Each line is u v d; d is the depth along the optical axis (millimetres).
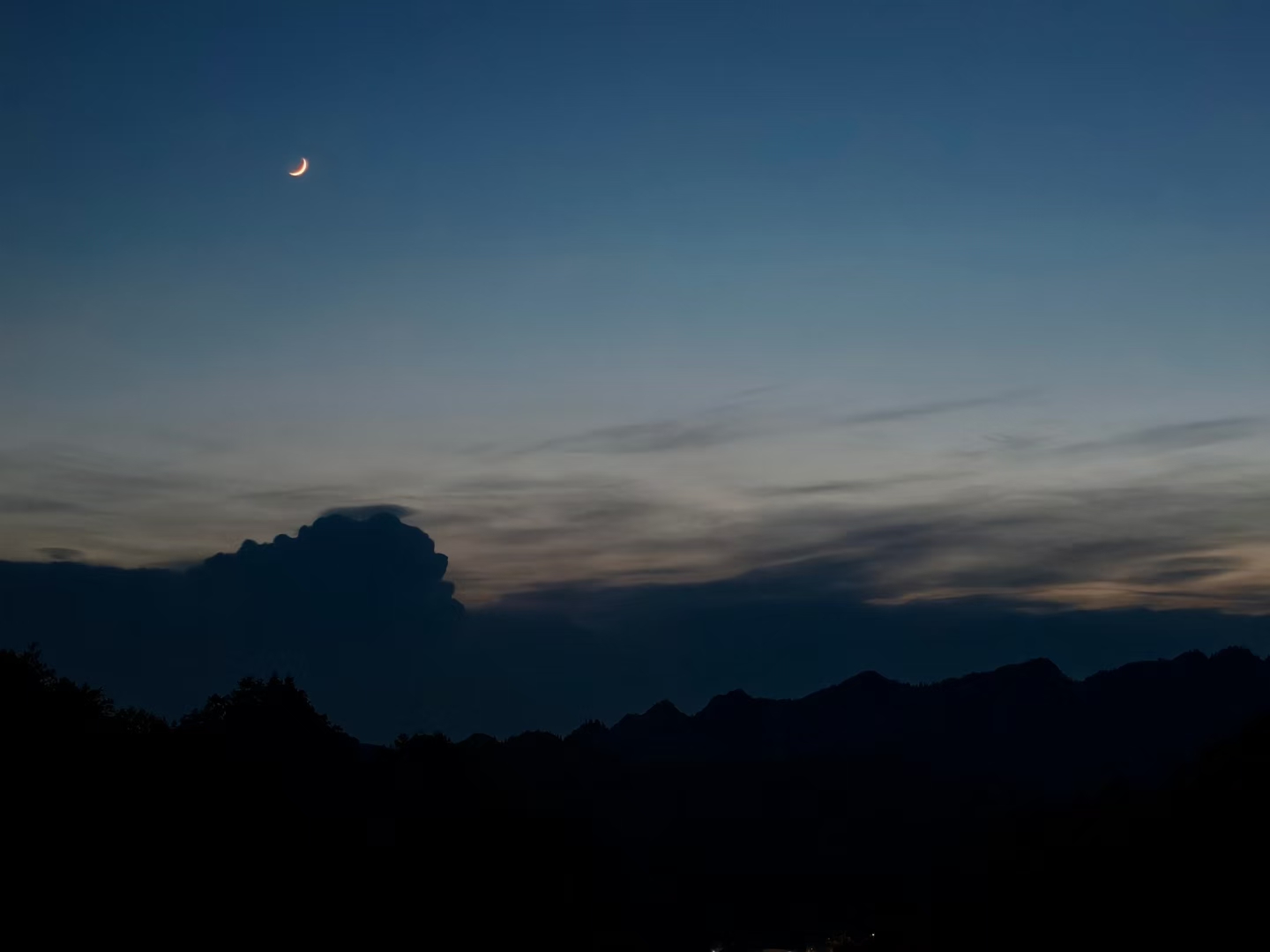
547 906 69000
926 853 120062
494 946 64438
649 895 100938
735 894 109562
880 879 113062
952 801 139750
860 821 130875
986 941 75500
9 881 43750
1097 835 72125
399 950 58812
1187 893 60594
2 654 55938
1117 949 62688
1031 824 80562
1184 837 65000
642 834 118875
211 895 50781
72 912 44625
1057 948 67062
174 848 50625
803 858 119500
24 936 42625
